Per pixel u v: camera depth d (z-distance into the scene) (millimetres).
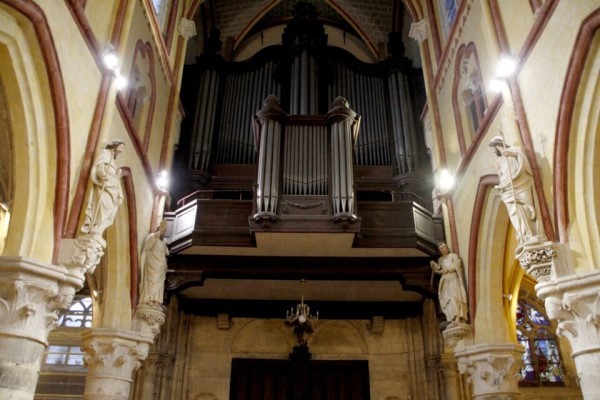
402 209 11883
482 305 10008
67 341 14961
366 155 16297
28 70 6094
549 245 6570
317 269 12039
